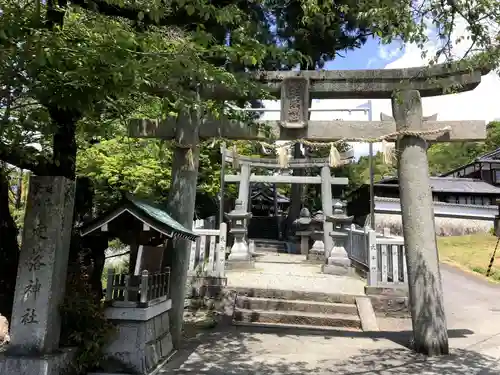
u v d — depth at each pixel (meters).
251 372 5.17
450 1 4.56
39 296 4.46
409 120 6.39
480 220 29.11
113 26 3.78
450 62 5.32
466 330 7.38
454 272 15.14
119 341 4.87
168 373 5.10
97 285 5.77
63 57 3.80
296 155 20.31
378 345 6.49
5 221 5.21
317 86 6.59
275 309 8.45
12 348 4.35
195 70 4.15
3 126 4.17
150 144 8.61
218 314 8.27
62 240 4.68
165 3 4.60
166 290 5.85
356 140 6.40
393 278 8.84
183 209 6.33
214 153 15.07
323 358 5.80
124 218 5.18
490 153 37.31
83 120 5.80
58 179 4.67
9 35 3.67
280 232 24.12
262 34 5.94
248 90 5.65
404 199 6.33
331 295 8.70
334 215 12.88
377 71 6.50
